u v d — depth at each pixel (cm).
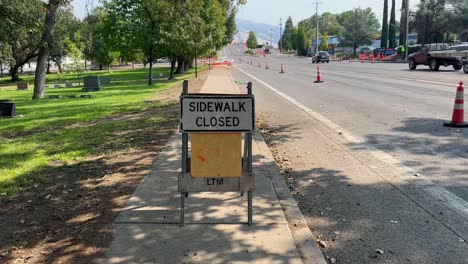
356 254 384
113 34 2841
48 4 2186
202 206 486
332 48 11981
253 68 4994
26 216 476
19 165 691
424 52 3244
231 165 428
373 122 1030
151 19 2781
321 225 446
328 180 593
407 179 588
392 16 8831
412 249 391
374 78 2503
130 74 5319
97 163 693
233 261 363
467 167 636
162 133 934
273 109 1336
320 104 1411
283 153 754
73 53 4431
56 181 601
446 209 482
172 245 393
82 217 466
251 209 434
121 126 1052
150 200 507
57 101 2047
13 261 374
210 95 418
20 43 5178
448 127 930
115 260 367
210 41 3462
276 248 385
